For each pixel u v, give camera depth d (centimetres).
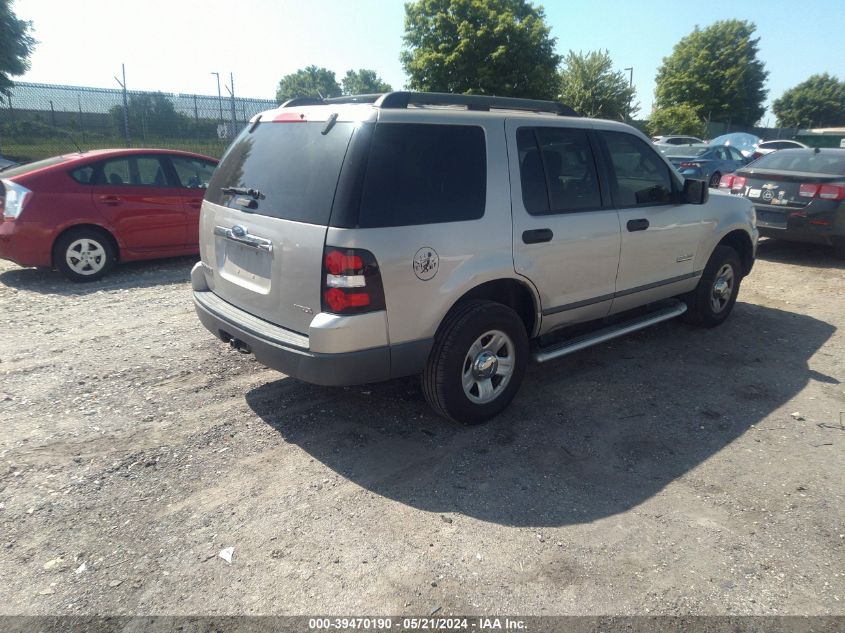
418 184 337
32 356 490
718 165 1670
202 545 279
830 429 397
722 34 4819
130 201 740
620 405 428
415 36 2658
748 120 5097
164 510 304
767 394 448
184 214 788
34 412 398
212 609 244
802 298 700
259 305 363
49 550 274
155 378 454
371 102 362
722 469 349
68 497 312
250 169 381
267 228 346
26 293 671
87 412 400
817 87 6681
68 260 708
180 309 622
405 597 251
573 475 341
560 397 439
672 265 509
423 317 342
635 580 262
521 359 400
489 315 368
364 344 324
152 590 253
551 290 410
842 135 3600
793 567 271
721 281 577
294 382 453
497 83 2547
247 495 318
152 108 1522
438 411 381
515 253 378
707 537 290
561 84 3144
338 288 313
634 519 303
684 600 251
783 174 845
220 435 377
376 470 343
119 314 602
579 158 430
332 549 278
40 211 684
